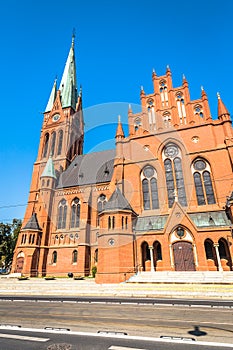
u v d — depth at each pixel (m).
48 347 6.48
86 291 22.28
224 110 35.34
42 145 59.31
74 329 8.50
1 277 36.56
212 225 27.84
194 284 22.06
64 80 68.44
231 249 26.17
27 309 13.17
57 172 50.88
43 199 45.53
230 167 31.73
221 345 6.62
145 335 7.70
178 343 6.82
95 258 38.53
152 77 42.34
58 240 42.53
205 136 34.72
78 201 44.31
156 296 19.53
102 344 6.74
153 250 29.52
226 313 11.62
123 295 20.50
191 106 37.88
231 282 21.67
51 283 26.95
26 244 40.31
